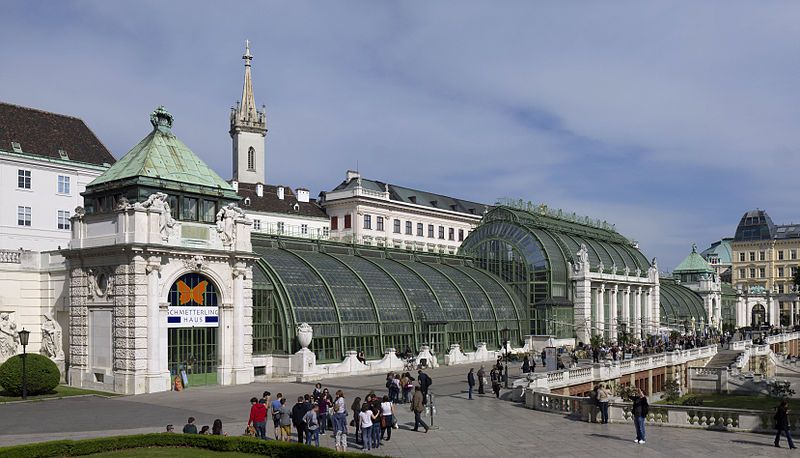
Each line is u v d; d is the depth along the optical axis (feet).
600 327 347.36
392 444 121.19
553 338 312.91
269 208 403.54
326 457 99.30
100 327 181.98
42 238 268.21
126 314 173.27
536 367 255.70
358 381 204.13
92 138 297.53
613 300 363.15
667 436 127.44
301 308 216.95
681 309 476.13
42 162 268.82
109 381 176.96
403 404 166.61
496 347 296.10
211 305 190.60
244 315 196.54
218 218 191.42
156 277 175.83
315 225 421.59
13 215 260.42
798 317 646.33
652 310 407.64
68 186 277.64
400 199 463.83
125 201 175.63
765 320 652.07
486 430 134.00
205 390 179.73
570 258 341.21
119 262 175.52
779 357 386.52
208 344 189.78
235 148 489.67
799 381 332.39
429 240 468.34
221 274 191.11
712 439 124.67
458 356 263.90
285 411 119.75
